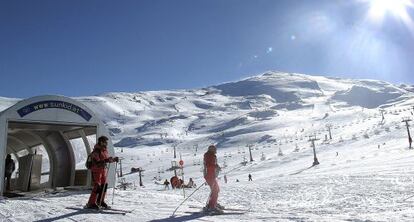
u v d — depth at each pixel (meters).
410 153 50.25
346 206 12.88
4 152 15.30
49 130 18.28
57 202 13.02
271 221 8.64
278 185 26.77
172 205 12.33
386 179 21.69
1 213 10.57
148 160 172.38
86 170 18.16
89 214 9.80
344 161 63.66
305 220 8.57
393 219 8.38
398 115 196.88
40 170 18.45
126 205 12.30
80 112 17.33
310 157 93.25
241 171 92.50
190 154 196.00
